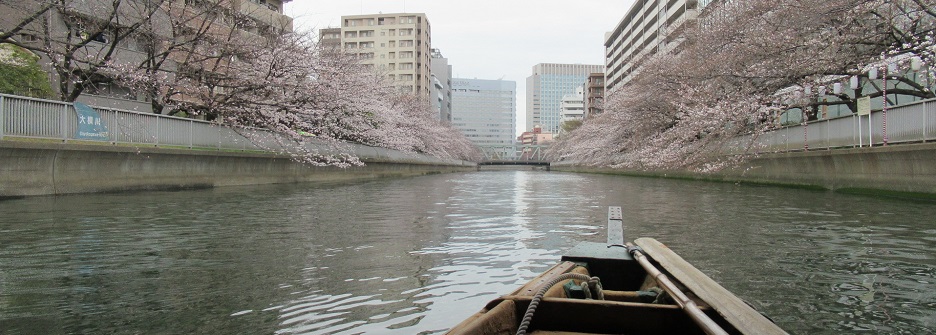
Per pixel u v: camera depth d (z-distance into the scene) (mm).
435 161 64750
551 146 96750
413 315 4031
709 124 18531
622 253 4094
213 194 15430
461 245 7035
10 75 18891
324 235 7836
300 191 17656
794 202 12953
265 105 20234
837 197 14234
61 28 18500
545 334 2695
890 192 13812
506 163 112500
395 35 97688
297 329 3730
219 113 19797
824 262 5812
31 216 9523
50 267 5602
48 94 19984
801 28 16266
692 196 15891
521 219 10094
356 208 12000
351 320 3918
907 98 20578
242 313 4082
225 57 20656
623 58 88625
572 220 9961
